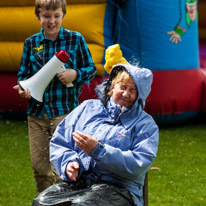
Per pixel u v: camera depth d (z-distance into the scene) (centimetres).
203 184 1050
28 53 819
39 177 819
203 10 2422
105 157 556
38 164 812
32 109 810
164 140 1430
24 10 1474
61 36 805
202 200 952
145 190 652
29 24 1459
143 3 1467
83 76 798
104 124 612
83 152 602
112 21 1483
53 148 623
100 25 1441
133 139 595
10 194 959
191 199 957
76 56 816
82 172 596
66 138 624
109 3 1455
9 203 911
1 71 1559
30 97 775
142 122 600
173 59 1514
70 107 811
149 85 600
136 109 603
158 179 1080
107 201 545
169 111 1528
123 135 590
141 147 583
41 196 562
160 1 1477
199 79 1582
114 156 559
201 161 1226
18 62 1496
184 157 1259
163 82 1499
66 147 621
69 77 775
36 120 812
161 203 932
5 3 1498
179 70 1524
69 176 581
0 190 981
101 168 587
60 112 798
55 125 796
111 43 1472
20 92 770
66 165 592
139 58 1483
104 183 575
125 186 584
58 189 575
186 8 1546
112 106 618
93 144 555
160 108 1515
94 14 1437
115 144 589
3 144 1339
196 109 1583
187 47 1551
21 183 1026
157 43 1487
